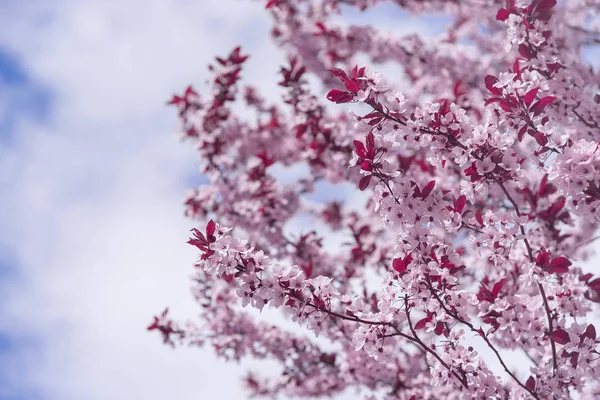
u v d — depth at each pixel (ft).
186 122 21.50
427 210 9.59
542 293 10.58
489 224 10.10
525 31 11.06
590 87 14.11
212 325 19.71
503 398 10.10
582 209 8.87
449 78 21.91
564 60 12.59
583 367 10.18
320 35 22.38
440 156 9.58
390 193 9.60
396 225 9.55
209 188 20.66
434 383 10.26
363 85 9.06
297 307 9.41
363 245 19.40
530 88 10.32
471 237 10.22
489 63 21.27
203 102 21.16
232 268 9.18
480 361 10.05
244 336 19.56
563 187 8.71
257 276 9.33
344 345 16.70
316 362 19.06
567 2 17.56
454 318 10.17
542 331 11.21
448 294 10.21
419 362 17.04
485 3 22.39
